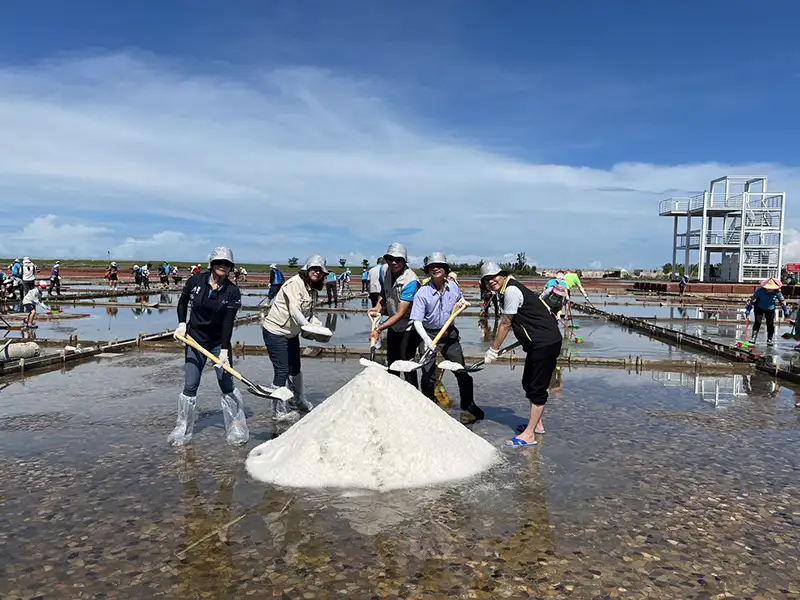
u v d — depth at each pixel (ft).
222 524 12.87
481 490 14.89
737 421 21.68
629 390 27.02
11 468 16.20
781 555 11.85
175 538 12.25
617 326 57.11
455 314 21.44
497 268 19.36
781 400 25.16
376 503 14.02
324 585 10.55
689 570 11.23
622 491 14.94
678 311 77.36
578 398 25.29
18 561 11.31
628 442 19.03
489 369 31.83
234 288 19.03
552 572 11.09
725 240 146.82
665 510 13.85
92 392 25.26
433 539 12.28
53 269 86.74
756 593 10.50
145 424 20.54
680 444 18.85
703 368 32.09
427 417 16.81
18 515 13.28
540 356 18.31
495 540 12.27
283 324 21.16
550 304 42.01
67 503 13.93
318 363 33.04
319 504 13.92
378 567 11.17
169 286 126.82
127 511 13.51
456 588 10.51
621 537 12.49
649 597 10.33
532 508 13.85
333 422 16.24
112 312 66.13
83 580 10.66
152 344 37.50
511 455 17.65
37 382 27.27
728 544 12.26
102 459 16.98
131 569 11.03
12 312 65.05
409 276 22.06
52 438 18.89
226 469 16.22
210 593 10.28
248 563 11.27
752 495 14.80
